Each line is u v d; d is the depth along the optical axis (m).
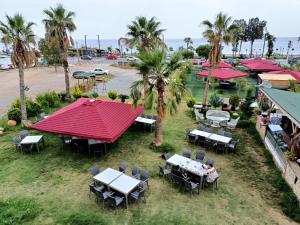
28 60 15.95
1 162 11.94
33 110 18.48
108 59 75.25
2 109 21.19
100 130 11.70
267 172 11.27
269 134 13.34
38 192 9.64
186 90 12.67
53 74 43.22
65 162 12.02
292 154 11.27
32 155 12.68
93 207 8.83
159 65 11.91
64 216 8.33
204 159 12.45
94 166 10.87
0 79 37.44
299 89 20.48
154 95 12.41
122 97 22.75
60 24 21.02
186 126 16.95
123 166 10.28
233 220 8.30
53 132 12.16
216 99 20.28
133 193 8.95
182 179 9.62
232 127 16.28
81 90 26.52
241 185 10.30
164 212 8.63
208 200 9.32
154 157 12.60
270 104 17.91
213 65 19.81
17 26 14.85
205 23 19.14
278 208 8.92
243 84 31.44
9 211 8.42
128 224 8.02
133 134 15.58
